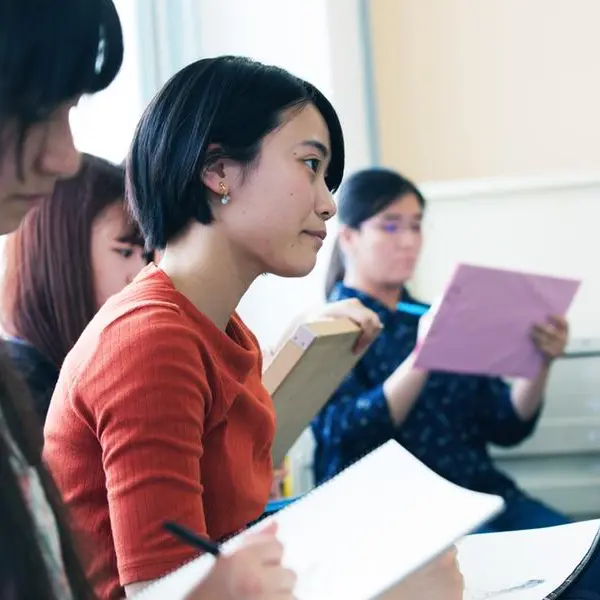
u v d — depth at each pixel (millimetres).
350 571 720
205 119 1051
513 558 1040
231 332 1171
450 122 2609
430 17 2607
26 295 1414
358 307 1542
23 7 641
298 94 1084
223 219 1065
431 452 2090
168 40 2115
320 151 1091
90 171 1444
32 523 645
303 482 2311
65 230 1422
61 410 1001
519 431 2207
